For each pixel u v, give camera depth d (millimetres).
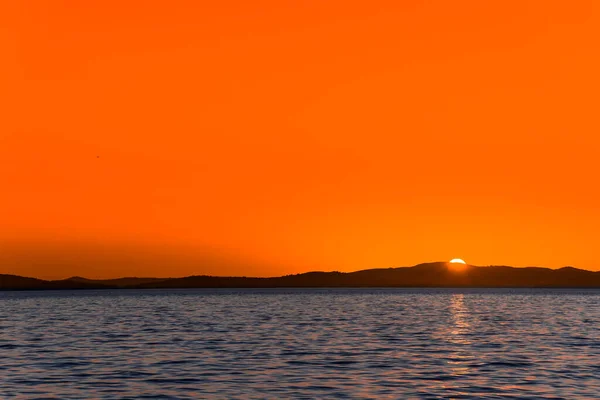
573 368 155625
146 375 147125
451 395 124250
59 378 143375
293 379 141750
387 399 120875
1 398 122125
